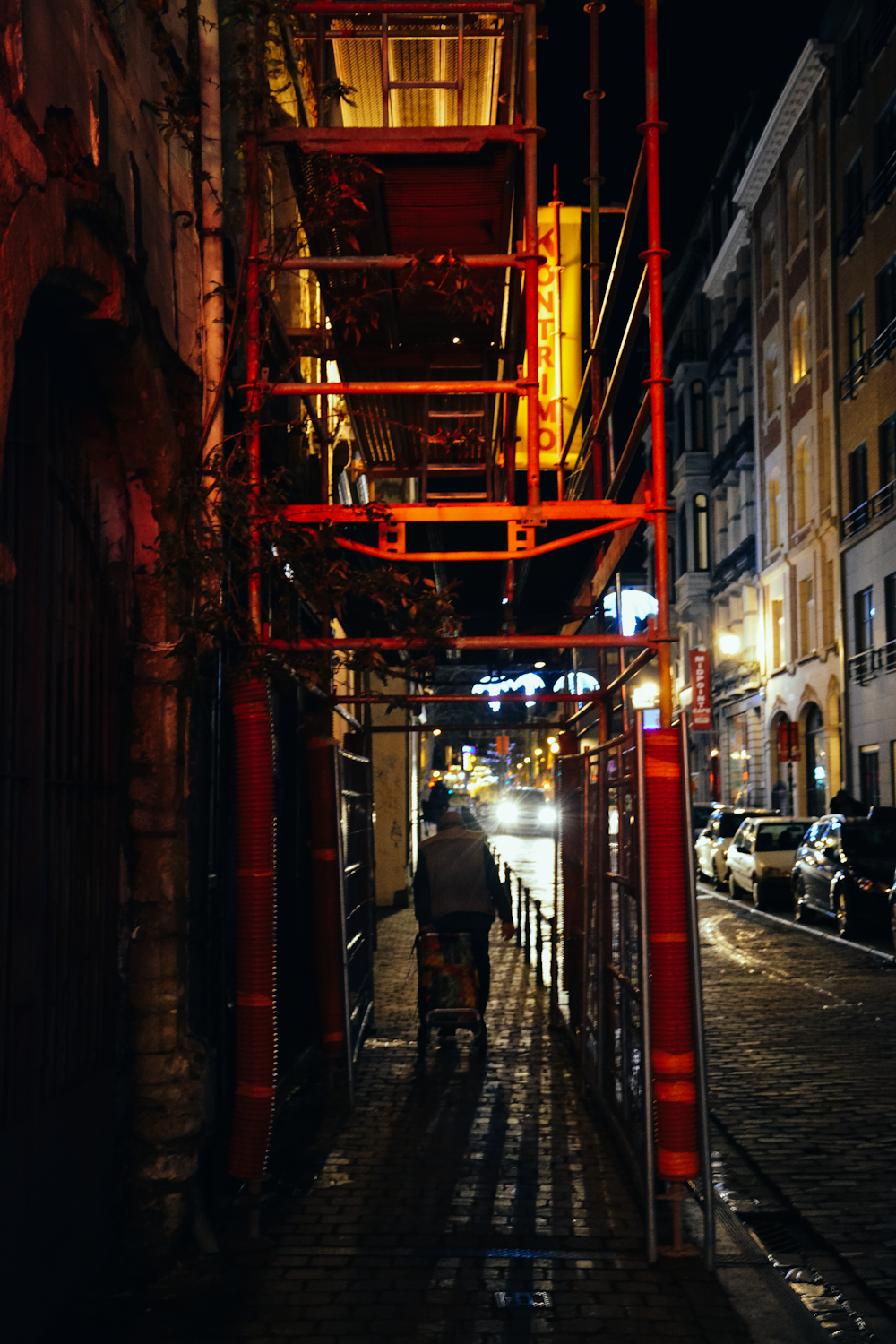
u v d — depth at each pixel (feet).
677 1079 16.28
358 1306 14.51
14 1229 12.49
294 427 20.58
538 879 95.81
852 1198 18.84
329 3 18.58
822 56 105.40
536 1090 25.13
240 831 17.02
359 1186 18.98
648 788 16.70
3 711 12.51
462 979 28.07
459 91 18.51
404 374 24.62
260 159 18.13
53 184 11.68
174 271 16.85
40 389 13.38
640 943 16.52
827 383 109.40
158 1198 15.94
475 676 53.01
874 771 97.60
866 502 97.66
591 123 25.32
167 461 16.11
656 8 18.69
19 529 13.08
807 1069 27.81
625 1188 18.93
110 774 16.01
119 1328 13.80
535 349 18.43
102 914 15.56
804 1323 14.12
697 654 149.79
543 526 18.62
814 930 57.31
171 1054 16.19
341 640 17.95
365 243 20.62
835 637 107.24
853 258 101.40
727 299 150.92
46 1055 13.58
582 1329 13.93
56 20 12.15
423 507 18.42
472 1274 15.53
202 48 18.35
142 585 16.48
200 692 16.31
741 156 144.46
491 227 20.17
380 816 67.62
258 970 16.81
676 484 169.17
